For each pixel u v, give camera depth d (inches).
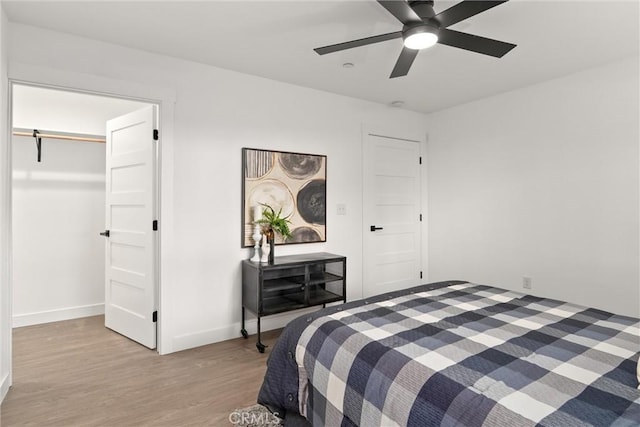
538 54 112.2
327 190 150.9
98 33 99.4
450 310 76.1
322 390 60.9
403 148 174.7
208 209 122.5
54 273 146.9
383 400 50.8
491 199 155.1
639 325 67.2
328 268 139.2
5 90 89.0
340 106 154.0
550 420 39.1
